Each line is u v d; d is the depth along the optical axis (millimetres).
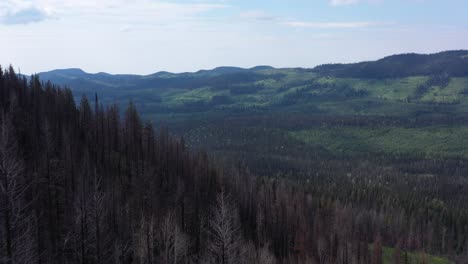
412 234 168125
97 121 126500
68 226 65250
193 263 76562
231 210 105500
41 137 97562
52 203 76125
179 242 69812
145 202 99625
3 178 32438
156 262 64688
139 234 71250
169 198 112750
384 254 154125
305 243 128125
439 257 165375
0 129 70312
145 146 135250
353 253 125625
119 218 77375
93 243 52219
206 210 111812
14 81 119875
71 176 84688
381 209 193125
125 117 143500
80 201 51969
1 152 33312
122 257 67562
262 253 92312
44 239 63281
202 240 91375
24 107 111312
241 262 62312
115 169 113250
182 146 164625
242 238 94938
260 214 129000
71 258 59125
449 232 185250
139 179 108750
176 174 130375
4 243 32219
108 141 126375
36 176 77812
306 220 147875
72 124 122125
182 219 101750
